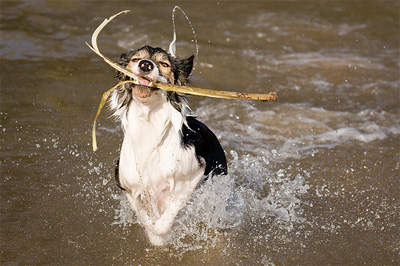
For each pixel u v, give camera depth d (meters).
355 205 7.12
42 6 15.99
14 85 10.56
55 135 8.76
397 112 10.30
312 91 11.20
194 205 6.53
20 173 7.55
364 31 15.40
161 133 5.65
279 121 9.76
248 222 6.73
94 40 5.53
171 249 6.15
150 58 5.55
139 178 5.82
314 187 7.58
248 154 8.42
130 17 15.58
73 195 7.13
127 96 5.57
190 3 17.36
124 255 5.99
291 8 17.38
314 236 6.44
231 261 5.94
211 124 9.52
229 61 12.56
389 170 8.07
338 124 9.70
